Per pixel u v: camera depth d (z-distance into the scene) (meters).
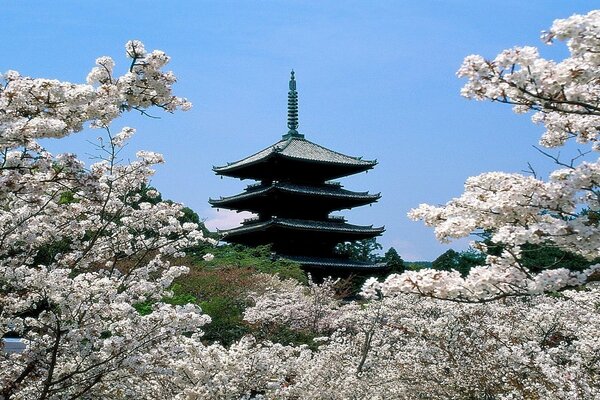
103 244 10.44
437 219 6.36
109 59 7.76
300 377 11.85
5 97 6.49
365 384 12.23
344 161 53.09
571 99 5.83
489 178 6.35
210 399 8.66
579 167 5.68
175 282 27.39
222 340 20.69
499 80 5.76
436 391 12.12
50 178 7.71
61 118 7.03
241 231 52.16
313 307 25.81
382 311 15.34
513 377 10.60
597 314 10.82
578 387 8.31
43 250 10.51
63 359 8.34
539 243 6.00
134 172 10.45
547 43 5.56
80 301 7.64
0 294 8.28
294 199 52.12
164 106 8.11
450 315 12.57
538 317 12.24
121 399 8.49
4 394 7.82
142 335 7.73
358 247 68.31
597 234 5.39
